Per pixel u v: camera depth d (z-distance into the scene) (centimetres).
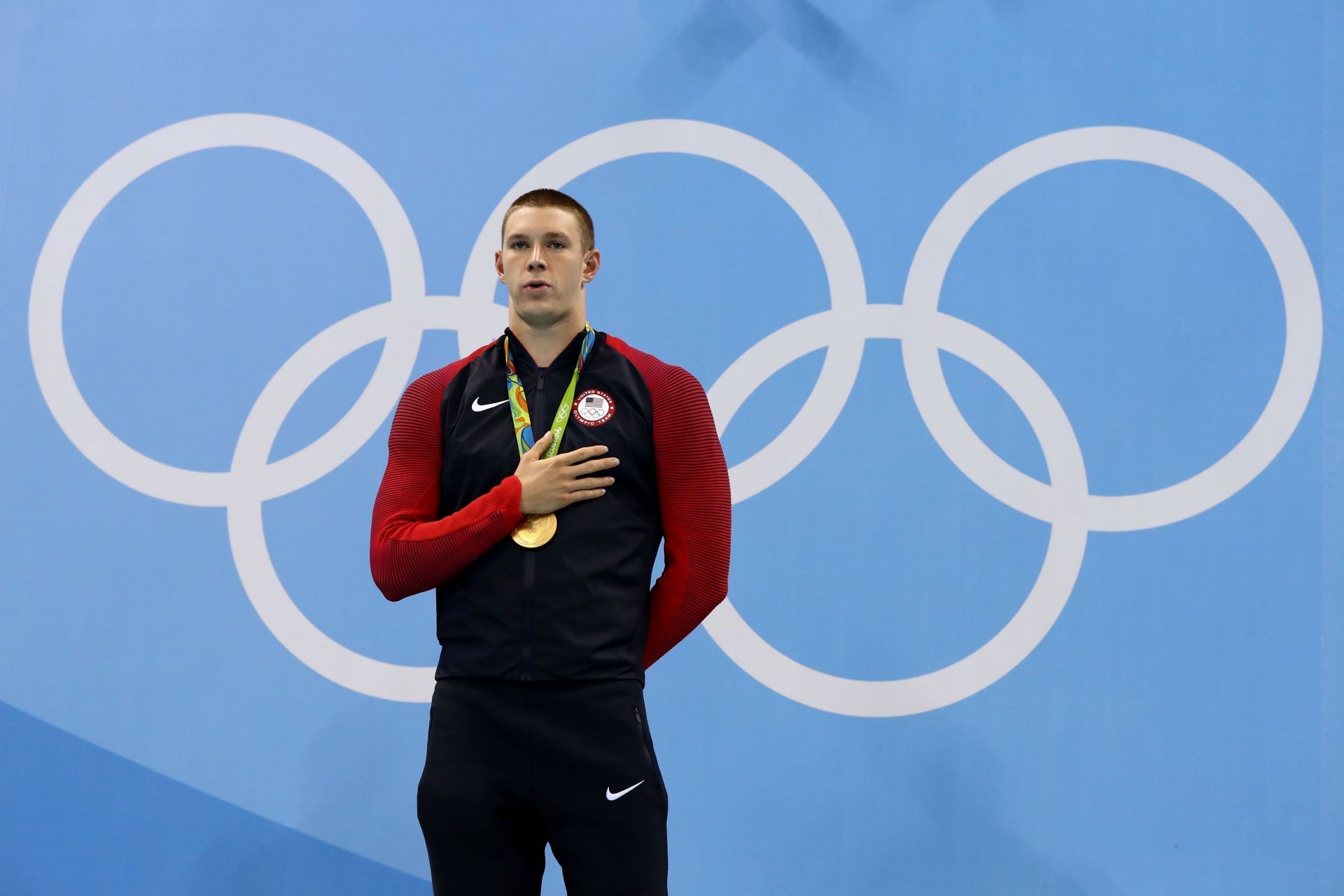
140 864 581
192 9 638
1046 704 557
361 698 586
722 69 607
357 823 578
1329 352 565
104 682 595
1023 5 596
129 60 638
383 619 590
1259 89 581
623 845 372
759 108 603
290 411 608
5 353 623
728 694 570
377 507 409
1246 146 579
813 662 569
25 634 602
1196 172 580
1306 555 555
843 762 562
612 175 606
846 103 600
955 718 560
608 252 601
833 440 582
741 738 567
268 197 625
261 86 630
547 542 379
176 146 630
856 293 589
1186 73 586
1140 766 550
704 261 597
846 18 605
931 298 585
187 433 611
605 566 381
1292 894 537
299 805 580
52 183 633
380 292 613
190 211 627
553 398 410
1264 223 575
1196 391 570
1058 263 582
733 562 578
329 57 629
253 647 594
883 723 562
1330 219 571
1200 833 544
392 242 615
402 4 629
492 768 373
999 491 572
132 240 627
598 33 616
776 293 593
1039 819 551
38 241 629
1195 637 556
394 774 579
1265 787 544
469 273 608
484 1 625
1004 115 591
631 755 375
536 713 373
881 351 584
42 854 584
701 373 591
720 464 411
